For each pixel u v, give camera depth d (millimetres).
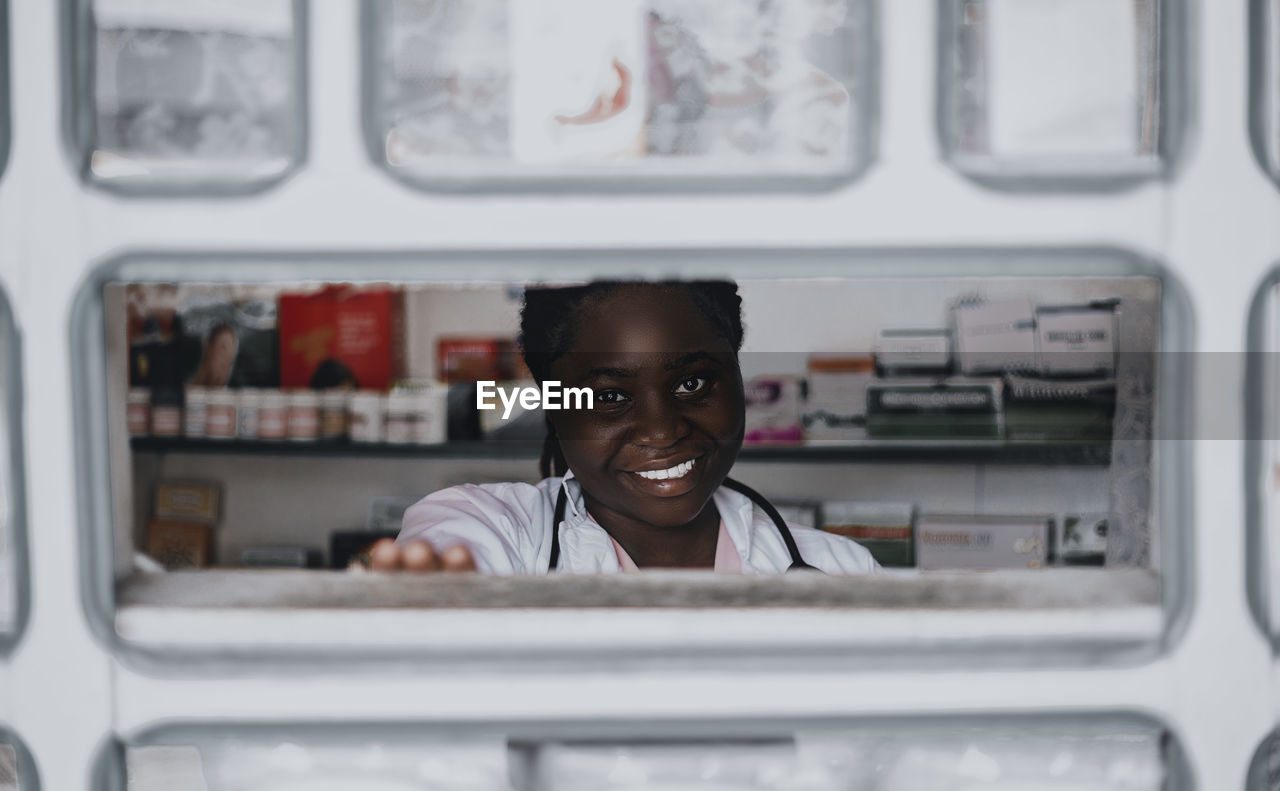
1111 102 695
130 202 631
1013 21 691
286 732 656
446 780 678
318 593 667
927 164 633
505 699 654
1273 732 660
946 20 625
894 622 652
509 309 1914
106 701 652
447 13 698
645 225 633
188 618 648
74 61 631
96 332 640
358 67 623
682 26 719
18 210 635
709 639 649
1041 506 1906
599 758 674
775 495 1993
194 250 635
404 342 1904
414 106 705
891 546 1816
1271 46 636
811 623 650
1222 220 641
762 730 658
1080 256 642
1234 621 654
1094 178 639
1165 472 657
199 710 654
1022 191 635
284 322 1865
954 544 1800
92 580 646
